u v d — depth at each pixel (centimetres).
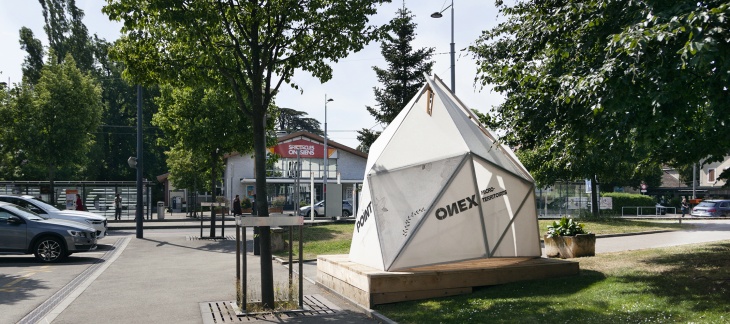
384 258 992
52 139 3512
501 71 1074
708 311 704
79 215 2122
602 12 842
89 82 3759
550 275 1069
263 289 933
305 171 5422
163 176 6394
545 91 900
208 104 2605
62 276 1348
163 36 1120
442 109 1125
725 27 639
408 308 889
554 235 1415
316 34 1106
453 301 916
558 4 1046
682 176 8131
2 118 3481
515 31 1107
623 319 702
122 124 7006
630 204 5153
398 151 1105
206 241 2317
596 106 732
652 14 746
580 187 3906
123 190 3919
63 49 6188
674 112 743
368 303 923
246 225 901
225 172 5347
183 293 1102
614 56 764
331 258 1173
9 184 3453
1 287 1184
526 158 1497
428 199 1038
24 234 1620
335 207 3039
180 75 1102
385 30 1146
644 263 1197
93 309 947
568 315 748
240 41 1145
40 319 874
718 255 1262
